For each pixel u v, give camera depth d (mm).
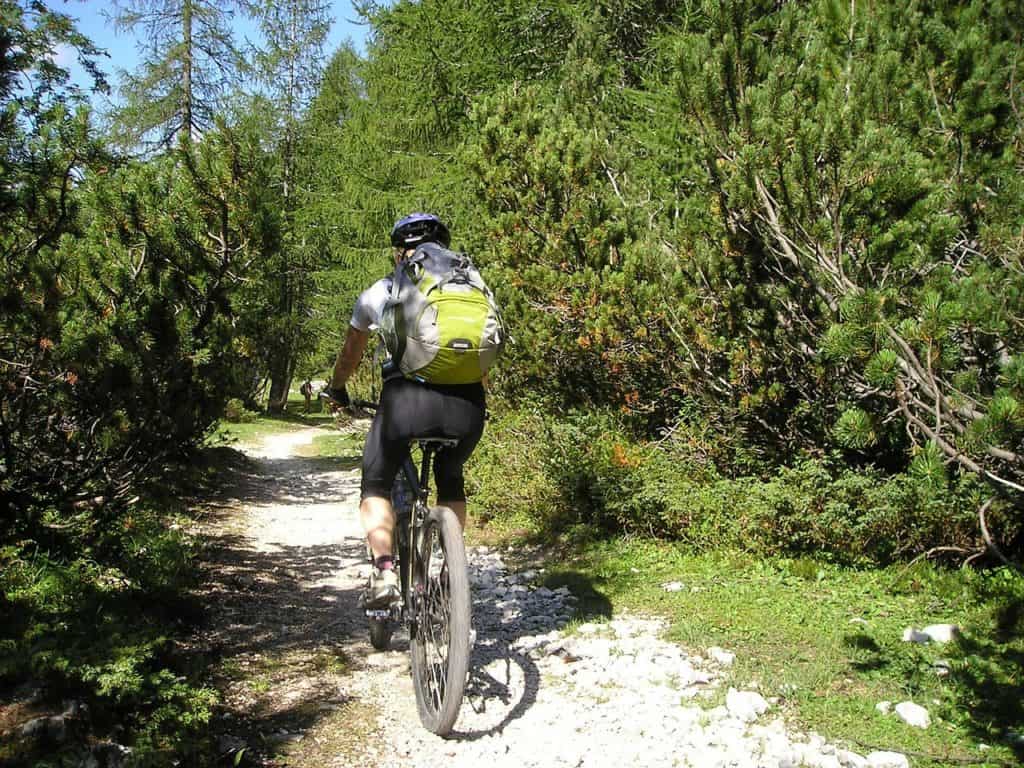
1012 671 4117
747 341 7043
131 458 5602
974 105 5902
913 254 5227
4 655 3498
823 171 5613
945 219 4992
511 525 8703
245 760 3520
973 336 4031
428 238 4043
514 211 8859
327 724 3912
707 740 3561
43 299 4723
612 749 3545
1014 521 5652
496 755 3561
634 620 5348
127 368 5062
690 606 5500
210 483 11844
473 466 9523
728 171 6355
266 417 33781
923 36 6398
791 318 6805
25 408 4898
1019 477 3910
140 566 5680
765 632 4926
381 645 4871
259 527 9180
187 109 25031
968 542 5816
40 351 4781
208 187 5887
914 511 5867
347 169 22547
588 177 8742
